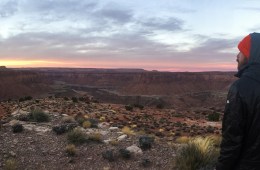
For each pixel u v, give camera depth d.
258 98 3.23
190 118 47.28
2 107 42.22
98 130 17.98
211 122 43.47
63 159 12.99
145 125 33.62
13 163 11.68
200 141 12.21
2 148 13.39
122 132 17.69
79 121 19.94
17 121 18.20
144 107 58.75
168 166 12.59
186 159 11.20
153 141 15.20
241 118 3.27
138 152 13.88
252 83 3.29
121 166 12.77
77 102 48.22
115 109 46.44
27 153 13.23
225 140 3.38
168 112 53.97
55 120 19.75
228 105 3.36
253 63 3.40
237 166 3.42
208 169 10.12
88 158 13.30
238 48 3.58
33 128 16.66
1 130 15.79
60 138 15.22
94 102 54.75
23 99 53.91
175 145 15.23
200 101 187.75
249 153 3.32
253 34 3.54
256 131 3.27
